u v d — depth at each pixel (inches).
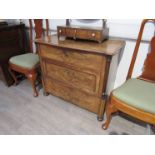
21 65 69.7
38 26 74.4
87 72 52.1
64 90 64.9
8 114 64.4
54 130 56.7
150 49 51.4
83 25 64.4
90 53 47.4
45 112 65.5
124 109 44.8
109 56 44.2
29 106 69.2
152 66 50.2
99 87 52.2
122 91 45.7
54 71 62.4
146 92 44.8
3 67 78.8
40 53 62.0
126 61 61.8
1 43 75.0
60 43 53.6
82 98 60.5
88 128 57.5
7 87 84.0
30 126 58.4
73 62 53.6
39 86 84.9
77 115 63.8
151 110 39.8
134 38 56.2
